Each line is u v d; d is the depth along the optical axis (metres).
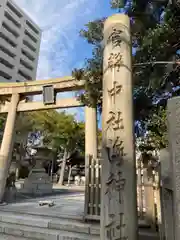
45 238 3.89
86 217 4.37
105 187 2.77
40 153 11.99
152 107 4.65
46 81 7.88
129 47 3.33
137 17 3.68
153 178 4.11
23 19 38.09
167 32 3.10
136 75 3.84
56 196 9.75
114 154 2.84
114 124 2.97
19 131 16.34
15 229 4.20
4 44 33.56
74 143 18.30
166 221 1.74
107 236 2.56
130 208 2.59
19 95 8.30
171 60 3.37
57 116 17.27
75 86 7.36
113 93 3.10
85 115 7.05
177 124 1.21
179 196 1.13
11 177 8.46
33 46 39.97
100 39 4.34
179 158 1.17
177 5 3.11
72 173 23.44
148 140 5.77
